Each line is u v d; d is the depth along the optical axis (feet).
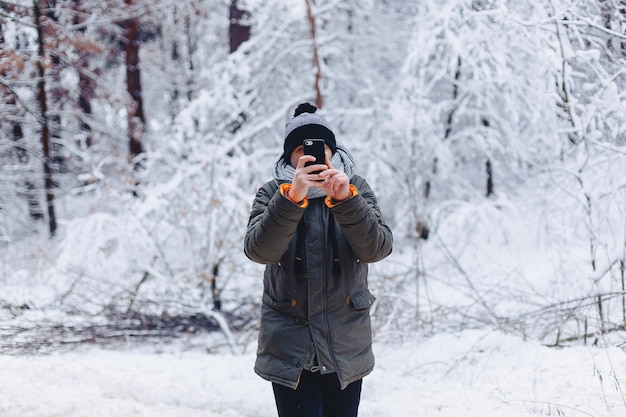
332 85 30.99
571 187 17.67
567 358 11.69
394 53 32.99
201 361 13.80
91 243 22.24
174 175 26.17
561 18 15.01
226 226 21.13
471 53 21.31
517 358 12.29
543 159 21.18
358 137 29.17
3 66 25.12
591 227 15.10
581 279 15.94
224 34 46.32
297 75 31.76
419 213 24.47
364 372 7.08
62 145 38.55
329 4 28.02
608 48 15.96
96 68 39.34
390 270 20.24
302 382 6.93
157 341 17.79
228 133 27.55
